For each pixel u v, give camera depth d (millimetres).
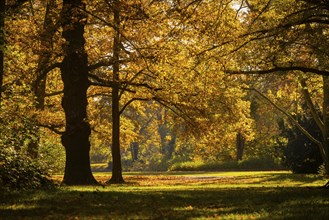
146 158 93000
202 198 13422
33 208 10336
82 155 24188
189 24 22266
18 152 16406
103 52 28156
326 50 21703
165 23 23250
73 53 23844
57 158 34312
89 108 36125
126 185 24438
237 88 31328
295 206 10711
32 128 17203
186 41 24391
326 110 34188
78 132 24016
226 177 36375
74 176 23969
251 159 61906
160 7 23625
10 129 16562
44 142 26031
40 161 17641
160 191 17016
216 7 22141
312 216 8727
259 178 32344
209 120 30859
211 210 10203
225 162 62219
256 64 22359
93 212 9836
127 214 9484
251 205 11281
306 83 32625
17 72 24000
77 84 24047
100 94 33812
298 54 23359
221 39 21859
